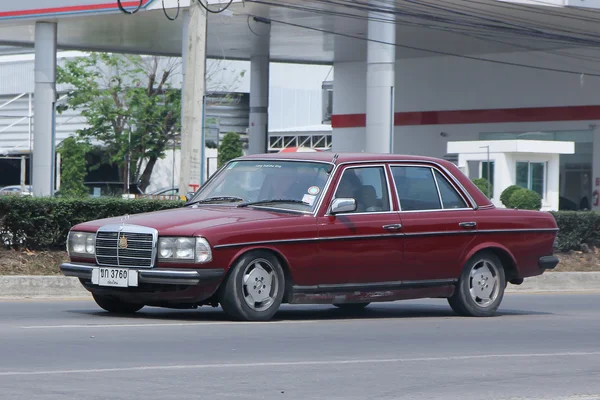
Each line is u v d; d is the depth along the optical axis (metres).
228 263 17.30
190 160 34.88
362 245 18.72
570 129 72.69
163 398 10.94
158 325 17.44
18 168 96.44
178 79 94.94
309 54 81.12
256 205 18.78
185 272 16.97
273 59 85.19
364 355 14.81
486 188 56.41
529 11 57.38
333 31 67.44
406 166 19.89
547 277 31.44
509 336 17.86
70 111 96.75
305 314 21.05
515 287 30.81
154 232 17.31
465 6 55.22
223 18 61.62
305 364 13.70
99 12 57.03
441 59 79.75
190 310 20.88
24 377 12.02
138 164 92.19
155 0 54.97
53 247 27.53
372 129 51.66
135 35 70.06
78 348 14.54
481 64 77.38
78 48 79.19
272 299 18.03
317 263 18.22
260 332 16.83
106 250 17.88
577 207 72.38
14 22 60.88
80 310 20.28
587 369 14.21
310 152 20.11
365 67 83.75
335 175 18.84
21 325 17.20
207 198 19.48
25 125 99.50
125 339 15.58
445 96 79.62
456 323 19.59
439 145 80.06
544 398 11.84
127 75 91.94
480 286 20.78
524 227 21.27
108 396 10.94
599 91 71.06
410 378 12.91
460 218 20.20
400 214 19.39
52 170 60.00
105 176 97.75
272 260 17.94
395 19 56.62
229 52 80.56
